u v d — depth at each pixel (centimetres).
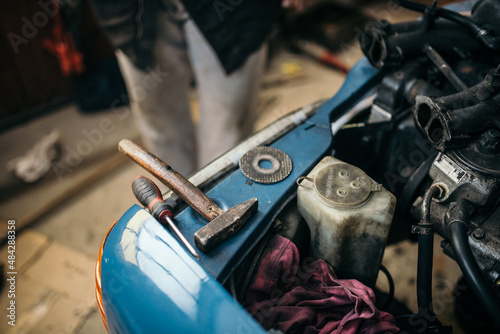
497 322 74
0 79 239
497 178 85
